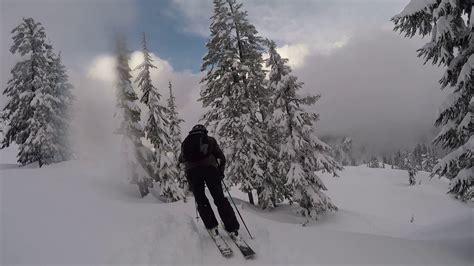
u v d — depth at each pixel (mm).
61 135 25719
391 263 4527
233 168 19469
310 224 18922
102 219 5383
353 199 47875
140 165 13734
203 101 20156
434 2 7254
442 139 7699
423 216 40250
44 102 24156
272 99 20047
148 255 3922
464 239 6562
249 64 19516
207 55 19734
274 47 19094
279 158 20250
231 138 19531
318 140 19188
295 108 19016
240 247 4348
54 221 4902
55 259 3691
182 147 5133
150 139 15344
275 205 21422
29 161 25688
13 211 5043
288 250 4586
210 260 4262
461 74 6641
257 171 18938
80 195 7551
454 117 7406
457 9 7117
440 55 7398
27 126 25484
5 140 26031
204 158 5023
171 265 3854
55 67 26375
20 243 3947
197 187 4953
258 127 20203
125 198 9938
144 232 4641
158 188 16812
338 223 19938
